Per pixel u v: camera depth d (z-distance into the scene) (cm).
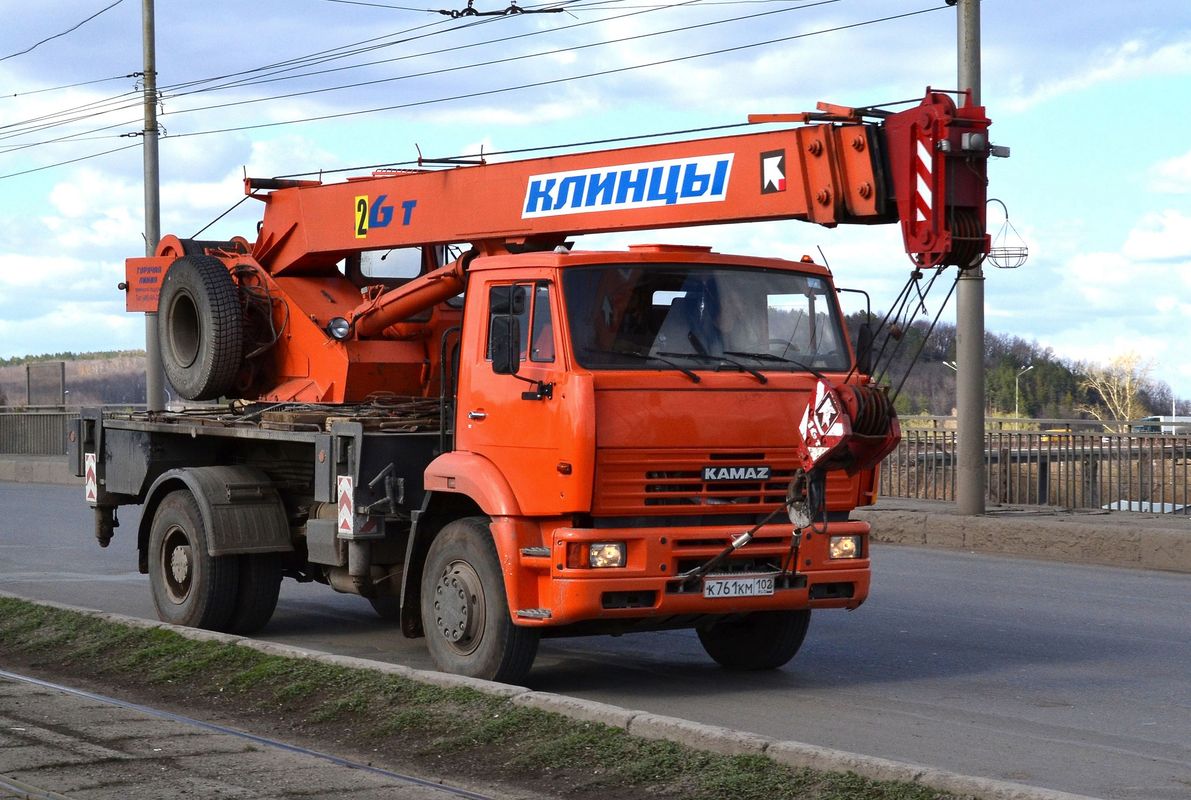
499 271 889
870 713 830
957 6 1697
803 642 1039
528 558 841
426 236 1118
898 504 1950
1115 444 1812
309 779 640
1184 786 661
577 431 813
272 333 1237
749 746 659
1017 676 949
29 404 3622
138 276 1380
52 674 934
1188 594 1345
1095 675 952
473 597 878
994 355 5522
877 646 1071
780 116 890
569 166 1011
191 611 1105
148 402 2847
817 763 633
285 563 1164
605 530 823
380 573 1012
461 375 910
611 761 664
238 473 1112
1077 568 1546
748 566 866
